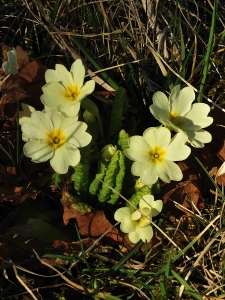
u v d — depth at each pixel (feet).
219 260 0.58
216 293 0.54
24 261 0.53
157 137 0.52
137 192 0.57
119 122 0.62
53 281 0.55
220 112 0.64
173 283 0.55
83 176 0.56
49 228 0.57
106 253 0.58
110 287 0.54
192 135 0.53
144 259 0.58
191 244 0.54
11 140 0.62
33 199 0.62
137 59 0.72
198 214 0.61
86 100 0.58
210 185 0.64
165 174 0.52
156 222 0.60
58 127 0.52
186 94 0.54
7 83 0.61
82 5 0.72
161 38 0.72
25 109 0.62
